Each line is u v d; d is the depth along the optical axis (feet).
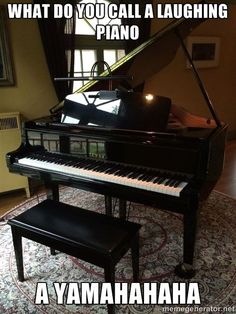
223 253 6.78
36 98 10.91
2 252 6.98
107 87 8.52
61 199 9.77
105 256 4.49
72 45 10.87
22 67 10.33
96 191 5.95
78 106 7.09
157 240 7.38
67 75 11.06
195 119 8.47
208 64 15.44
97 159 6.37
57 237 4.87
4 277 6.13
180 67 14.48
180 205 5.05
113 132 6.15
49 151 7.03
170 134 5.64
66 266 6.48
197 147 5.20
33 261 6.66
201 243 7.17
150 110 6.32
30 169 6.66
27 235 5.30
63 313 5.24
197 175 5.23
